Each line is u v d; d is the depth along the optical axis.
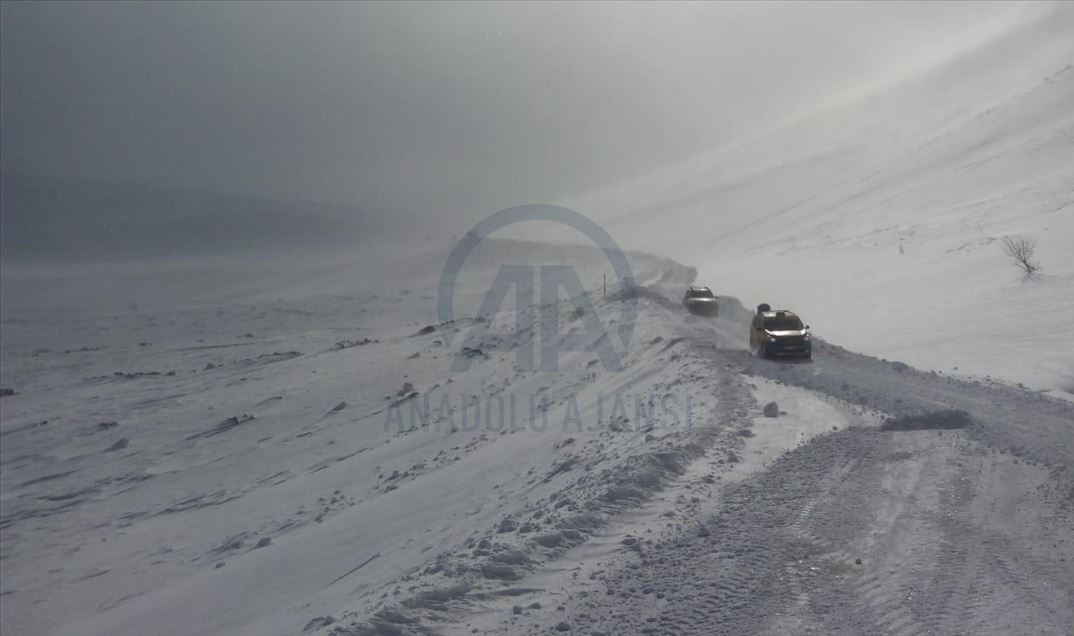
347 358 47.47
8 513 26.78
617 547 8.84
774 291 56.72
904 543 8.77
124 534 22.25
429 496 16.11
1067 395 21.16
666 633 6.71
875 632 6.64
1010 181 72.88
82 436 37.16
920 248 57.88
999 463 12.42
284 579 12.96
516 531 9.72
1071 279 38.34
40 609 16.77
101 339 85.12
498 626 7.00
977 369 27.45
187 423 36.78
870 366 25.33
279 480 24.89
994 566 8.09
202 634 10.84
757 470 11.94
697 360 24.11
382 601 7.73
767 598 7.34
